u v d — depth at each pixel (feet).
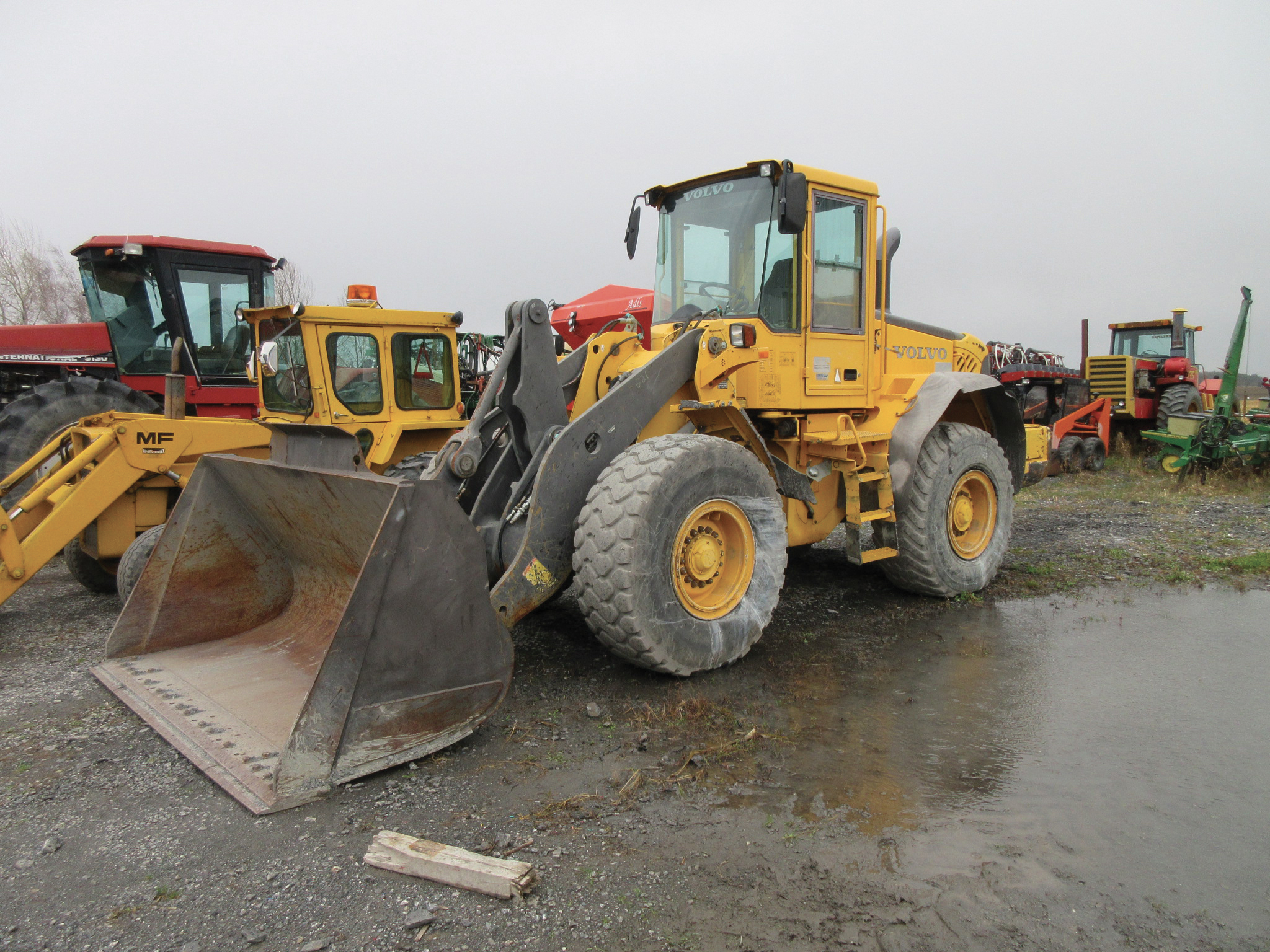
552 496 11.77
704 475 12.23
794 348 14.58
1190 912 6.93
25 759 9.80
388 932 6.64
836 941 6.52
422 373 24.73
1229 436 37.27
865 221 15.72
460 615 9.78
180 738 9.87
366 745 9.05
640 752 9.96
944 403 15.94
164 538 12.57
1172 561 20.36
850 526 15.51
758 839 8.04
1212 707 11.47
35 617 16.75
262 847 7.85
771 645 14.30
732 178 15.02
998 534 18.06
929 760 9.83
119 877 7.38
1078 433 43.55
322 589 12.89
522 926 6.71
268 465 11.50
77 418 22.33
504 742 10.20
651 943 6.51
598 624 11.57
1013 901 7.04
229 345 27.99
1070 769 9.61
